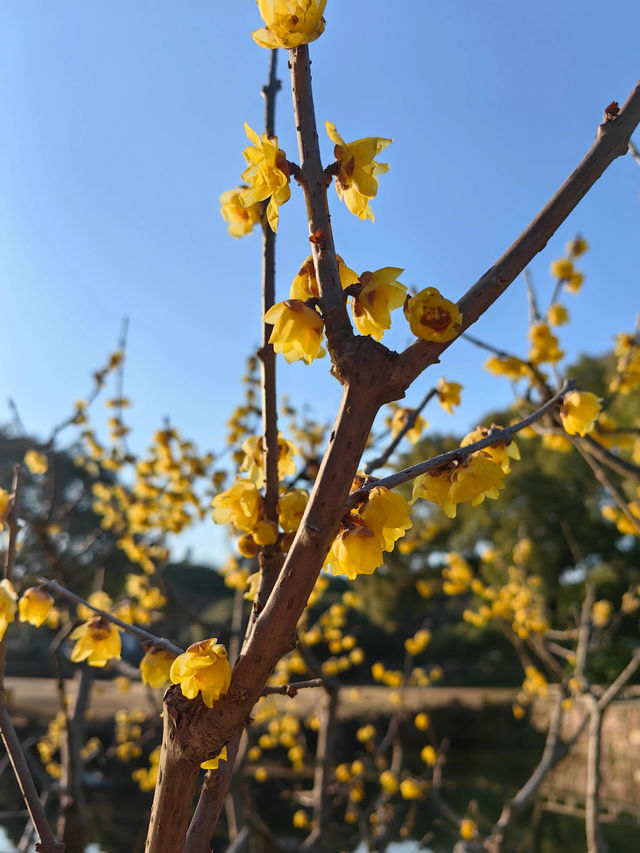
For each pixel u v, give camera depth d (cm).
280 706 780
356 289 106
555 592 1698
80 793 385
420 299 85
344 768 571
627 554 1695
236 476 138
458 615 2177
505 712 1403
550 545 1736
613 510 479
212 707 89
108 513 580
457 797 1036
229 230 159
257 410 468
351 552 98
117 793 971
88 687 419
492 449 124
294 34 101
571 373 1739
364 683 1769
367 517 100
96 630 141
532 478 1758
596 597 1638
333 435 84
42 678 1809
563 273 315
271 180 100
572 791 1121
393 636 2077
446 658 2028
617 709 1134
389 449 181
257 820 369
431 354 85
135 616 511
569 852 766
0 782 984
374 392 84
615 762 1105
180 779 91
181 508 524
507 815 414
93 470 609
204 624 415
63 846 118
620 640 1354
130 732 845
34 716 1173
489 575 1762
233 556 545
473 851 417
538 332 309
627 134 94
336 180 109
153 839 92
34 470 430
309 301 98
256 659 87
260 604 115
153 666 129
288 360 112
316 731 1123
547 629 574
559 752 436
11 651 1992
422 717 539
